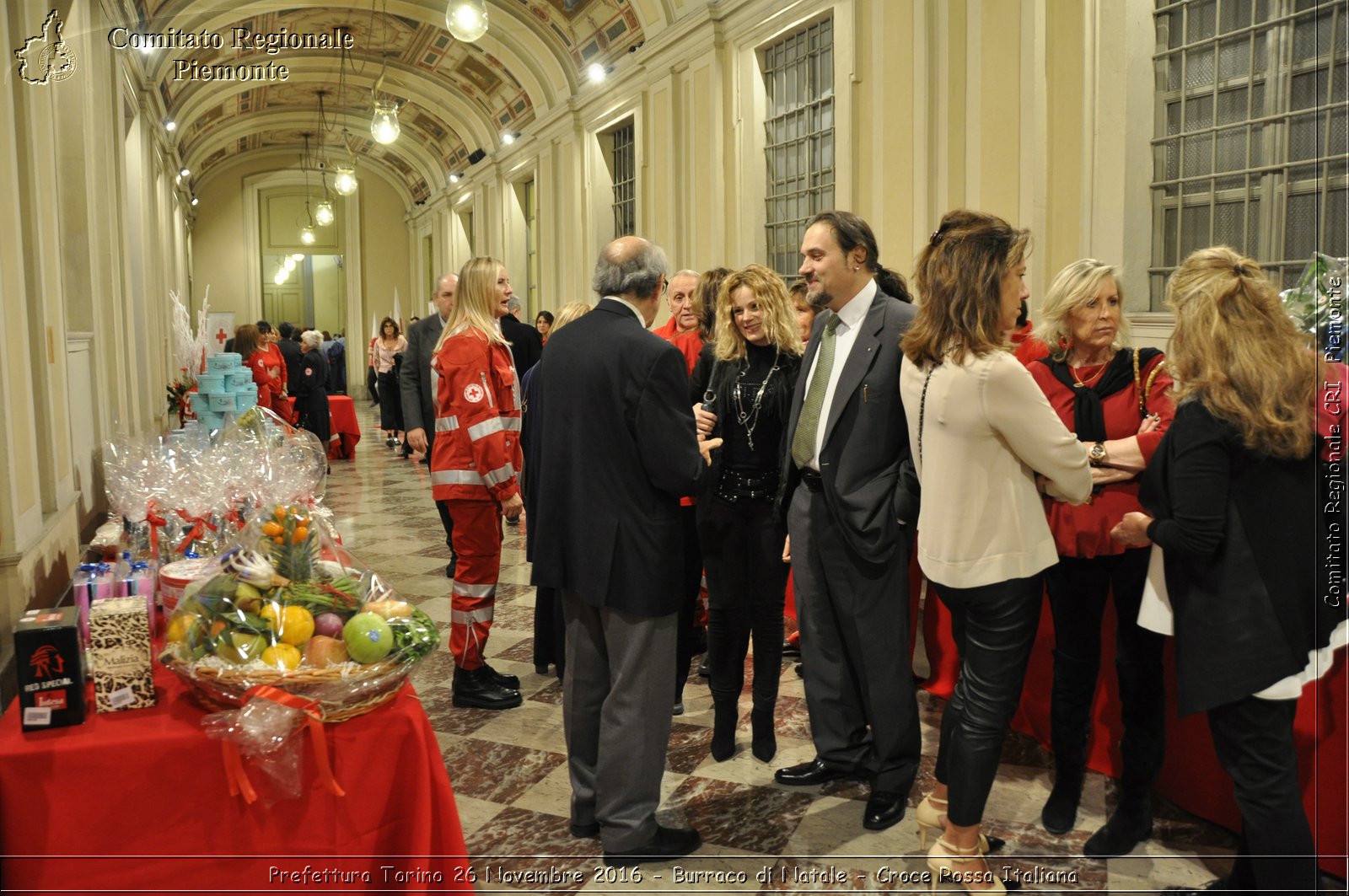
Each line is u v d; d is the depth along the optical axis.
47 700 1.86
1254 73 4.38
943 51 6.06
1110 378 2.77
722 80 9.02
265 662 1.90
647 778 2.61
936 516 2.39
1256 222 4.39
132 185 9.23
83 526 4.76
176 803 1.85
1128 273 4.95
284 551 2.08
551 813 2.91
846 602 2.88
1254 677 2.09
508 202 15.80
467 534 3.66
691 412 2.54
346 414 11.92
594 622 2.70
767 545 3.15
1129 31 4.85
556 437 2.61
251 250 20.92
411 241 22.25
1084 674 2.77
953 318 2.29
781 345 3.12
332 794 1.90
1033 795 3.01
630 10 10.64
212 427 5.40
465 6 6.89
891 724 2.80
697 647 4.26
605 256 2.67
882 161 6.73
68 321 5.36
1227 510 2.14
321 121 17.42
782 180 8.48
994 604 2.34
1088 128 5.05
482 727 3.56
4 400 3.18
